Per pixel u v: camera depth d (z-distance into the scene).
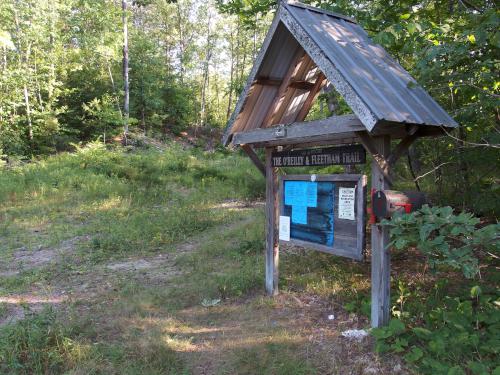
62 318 4.50
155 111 28.23
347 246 4.09
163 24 36.28
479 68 4.12
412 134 3.51
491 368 2.93
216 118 37.56
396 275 5.08
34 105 21.88
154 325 4.32
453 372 2.81
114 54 23.36
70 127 23.03
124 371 3.42
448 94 5.34
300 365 3.39
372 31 6.05
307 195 4.57
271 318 4.38
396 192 3.51
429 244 2.76
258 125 5.12
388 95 3.34
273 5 7.62
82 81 24.77
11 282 5.88
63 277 6.16
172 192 12.97
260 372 3.37
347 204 4.09
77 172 14.24
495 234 2.54
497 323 3.42
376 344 3.47
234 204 11.77
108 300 5.12
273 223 4.98
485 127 5.09
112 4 23.81
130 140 23.33
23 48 21.23
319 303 4.63
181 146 25.44
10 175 13.80
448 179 6.40
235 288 5.21
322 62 3.49
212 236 8.10
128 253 7.39
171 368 3.49
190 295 5.15
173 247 7.74
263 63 4.33
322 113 9.49
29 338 3.70
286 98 5.00
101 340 4.00
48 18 21.41
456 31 4.54
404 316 3.84
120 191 12.22
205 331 4.21
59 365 3.52
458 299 3.85
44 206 10.73
